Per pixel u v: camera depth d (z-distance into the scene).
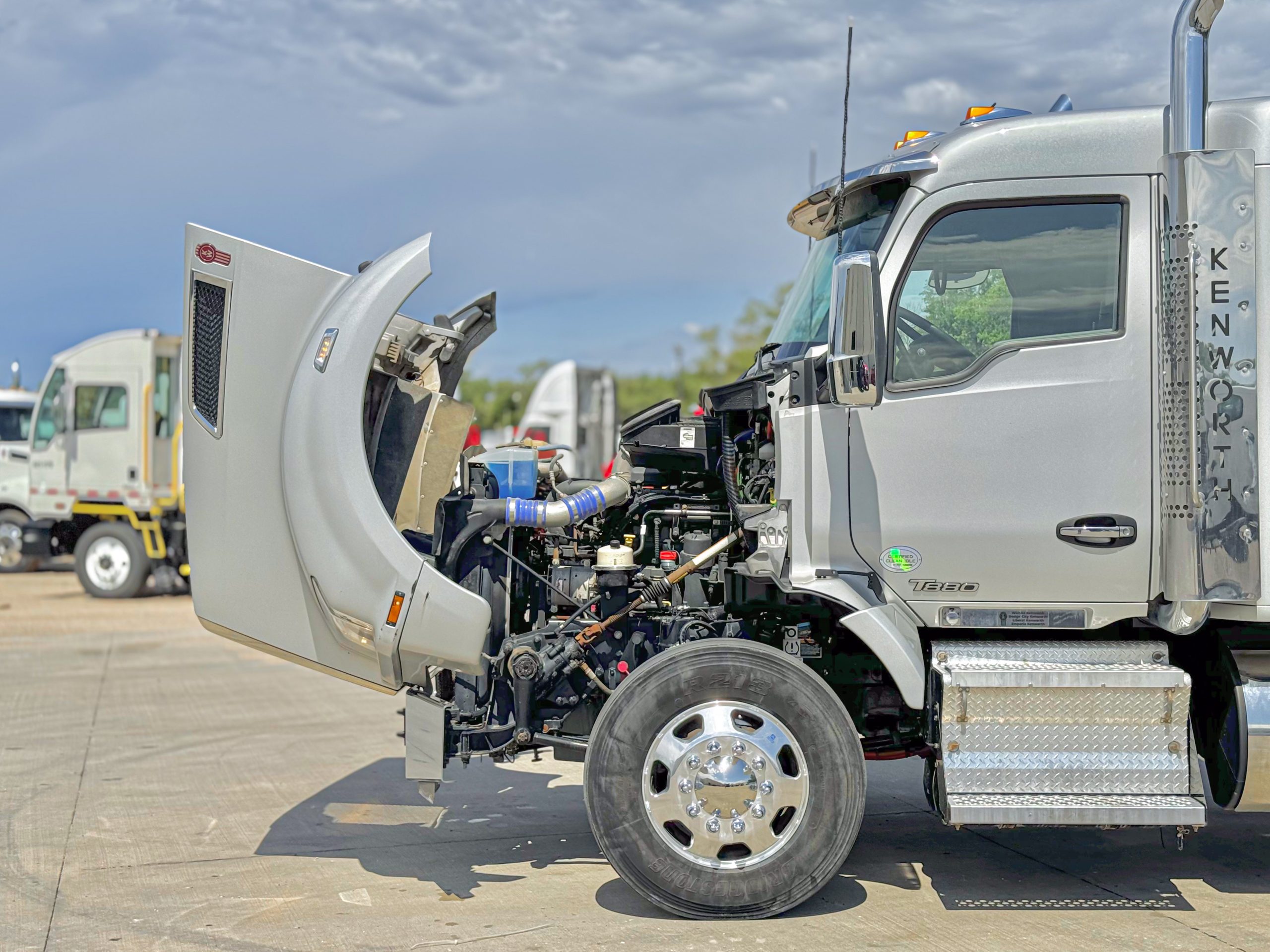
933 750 4.65
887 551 4.45
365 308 4.57
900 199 4.57
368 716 8.52
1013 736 4.30
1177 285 4.25
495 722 4.81
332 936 4.23
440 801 6.23
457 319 5.30
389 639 4.52
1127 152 4.45
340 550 4.54
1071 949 4.07
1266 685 4.46
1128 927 4.30
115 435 16.61
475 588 4.86
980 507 4.43
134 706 8.90
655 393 91.12
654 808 4.36
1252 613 4.32
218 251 4.73
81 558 16.78
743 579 4.93
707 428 5.01
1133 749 4.29
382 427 4.82
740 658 4.38
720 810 4.35
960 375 4.45
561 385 25.20
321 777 6.70
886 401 4.44
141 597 17.06
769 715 4.38
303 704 9.01
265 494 4.71
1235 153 4.21
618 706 4.38
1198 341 4.23
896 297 4.49
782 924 4.34
